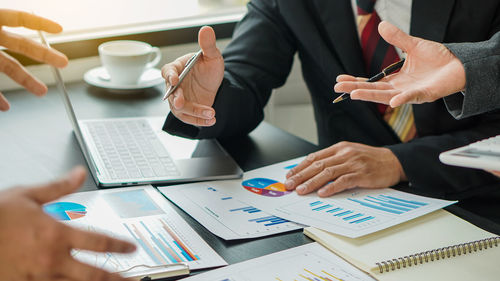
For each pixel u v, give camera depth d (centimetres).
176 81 83
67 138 104
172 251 65
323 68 120
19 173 88
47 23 73
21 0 156
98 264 61
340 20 117
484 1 107
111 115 117
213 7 183
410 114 115
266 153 103
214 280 59
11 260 41
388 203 80
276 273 61
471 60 77
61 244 42
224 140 109
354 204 80
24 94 130
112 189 83
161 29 162
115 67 130
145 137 105
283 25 124
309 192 84
